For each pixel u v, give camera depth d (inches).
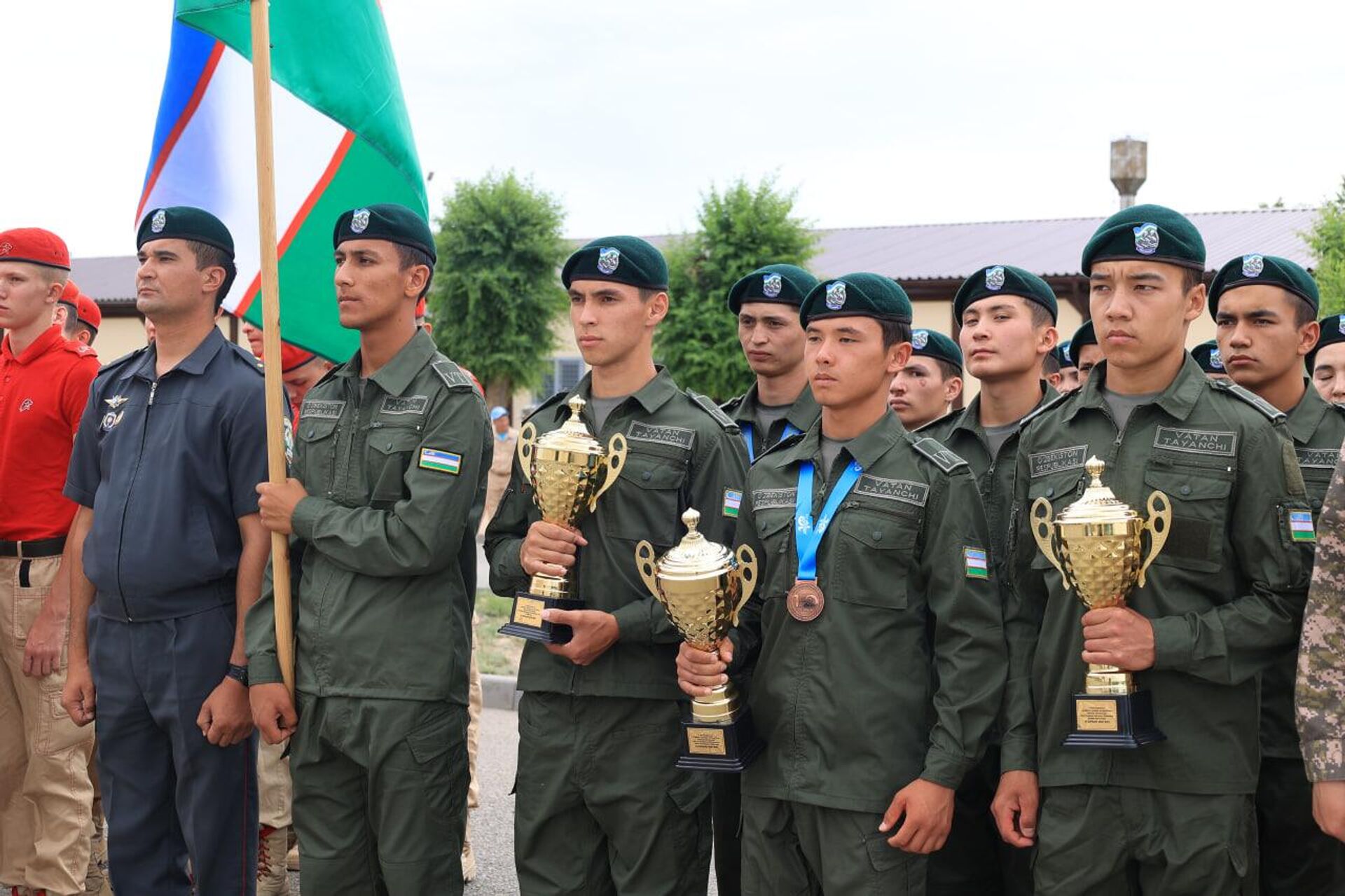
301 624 147.6
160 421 160.6
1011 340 167.2
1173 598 119.6
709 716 130.0
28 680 182.1
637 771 141.6
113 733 159.6
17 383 187.8
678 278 865.5
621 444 145.9
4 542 186.9
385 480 145.5
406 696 142.2
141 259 162.4
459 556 149.6
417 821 142.7
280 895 201.0
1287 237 870.4
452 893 145.9
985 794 153.9
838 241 1057.5
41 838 182.5
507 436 616.7
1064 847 121.4
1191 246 122.0
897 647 129.0
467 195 969.5
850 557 129.4
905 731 127.7
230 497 160.1
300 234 183.8
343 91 183.0
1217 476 119.0
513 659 374.9
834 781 126.3
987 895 157.3
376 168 184.2
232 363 163.8
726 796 166.7
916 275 892.6
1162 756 117.7
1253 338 157.3
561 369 1032.2
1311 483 154.9
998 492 162.2
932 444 132.6
